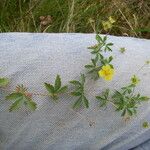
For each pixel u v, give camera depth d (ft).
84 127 0.66
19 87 0.62
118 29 0.97
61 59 0.65
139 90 0.68
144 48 0.73
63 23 0.95
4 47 0.65
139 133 0.69
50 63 0.65
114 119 0.67
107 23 0.87
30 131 0.65
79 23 0.95
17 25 0.92
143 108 0.68
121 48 0.70
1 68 0.63
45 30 0.92
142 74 0.69
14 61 0.64
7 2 0.94
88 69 0.65
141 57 0.71
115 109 0.66
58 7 0.95
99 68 0.64
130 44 0.73
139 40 0.76
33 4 0.95
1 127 0.65
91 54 0.66
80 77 0.64
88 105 0.64
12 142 0.66
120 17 0.98
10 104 0.63
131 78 0.66
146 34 0.97
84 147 0.68
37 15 0.94
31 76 0.63
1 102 0.63
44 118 0.64
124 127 0.68
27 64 0.64
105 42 0.68
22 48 0.65
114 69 0.68
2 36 0.67
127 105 0.65
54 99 0.63
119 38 0.74
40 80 0.63
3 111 0.63
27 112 0.64
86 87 0.65
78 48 0.67
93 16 0.97
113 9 0.98
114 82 0.67
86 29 0.95
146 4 1.01
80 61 0.66
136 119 0.68
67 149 0.67
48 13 0.95
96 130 0.67
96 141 0.68
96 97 0.64
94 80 0.65
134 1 1.01
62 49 0.66
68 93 0.64
